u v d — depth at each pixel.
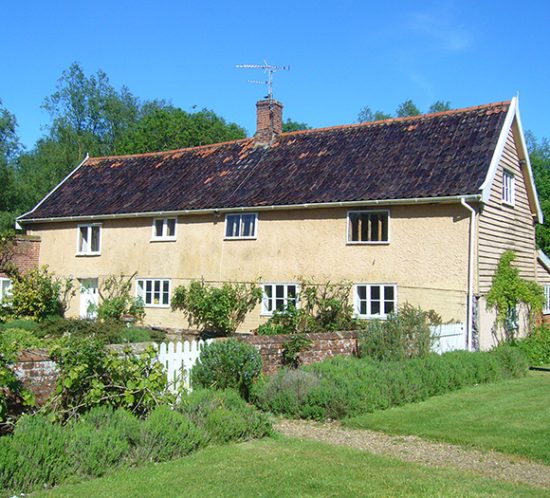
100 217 27.25
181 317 24.98
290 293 22.67
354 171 22.67
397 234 20.67
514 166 23.03
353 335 14.91
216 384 11.38
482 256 19.83
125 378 9.22
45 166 53.22
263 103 27.50
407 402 12.70
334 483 7.46
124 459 8.05
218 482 7.44
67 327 19.44
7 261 28.66
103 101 62.47
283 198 22.69
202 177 26.84
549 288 26.23
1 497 6.76
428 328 15.66
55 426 7.94
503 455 8.97
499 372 16.36
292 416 11.42
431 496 7.04
